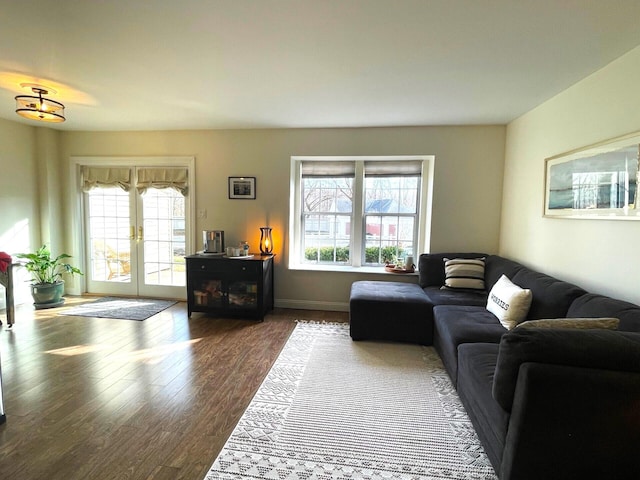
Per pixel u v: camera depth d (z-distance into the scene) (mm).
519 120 3570
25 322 3768
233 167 4430
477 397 1883
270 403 2271
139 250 4824
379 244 4641
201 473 1658
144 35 1998
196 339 3355
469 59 2260
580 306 2037
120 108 3475
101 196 4824
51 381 2508
